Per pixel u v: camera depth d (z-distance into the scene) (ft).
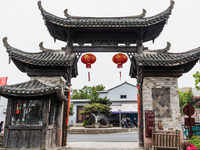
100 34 37.55
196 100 172.14
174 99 33.12
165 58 34.06
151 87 33.50
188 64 34.96
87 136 62.13
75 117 108.06
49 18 33.24
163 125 31.94
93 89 160.86
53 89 25.63
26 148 25.85
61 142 32.73
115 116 104.01
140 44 36.40
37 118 26.81
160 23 35.17
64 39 38.75
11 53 30.86
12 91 25.85
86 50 36.63
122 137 57.21
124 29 36.11
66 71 33.83
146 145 31.01
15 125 26.50
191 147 28.17
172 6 33.60
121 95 108.68
